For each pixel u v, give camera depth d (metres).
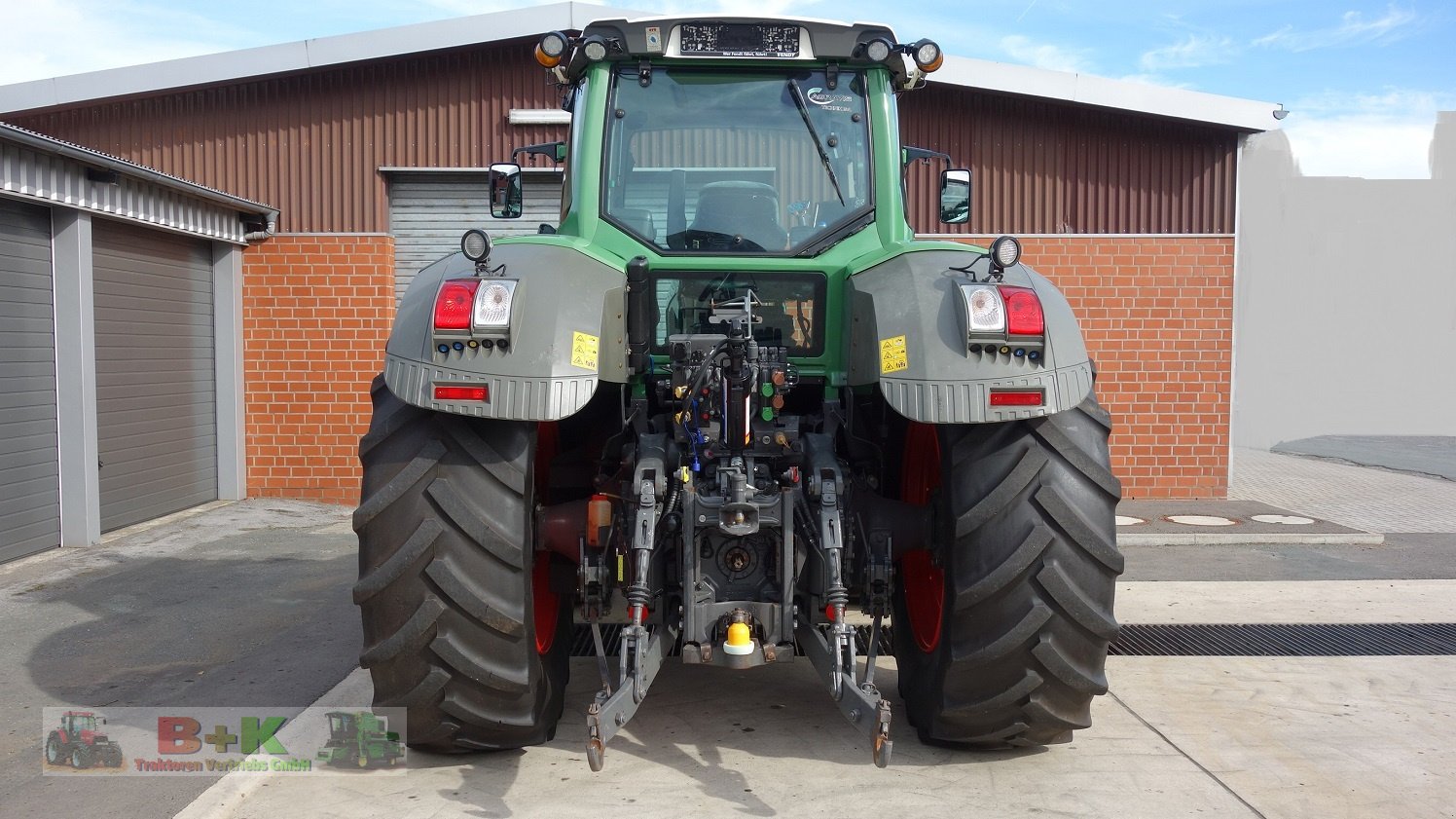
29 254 7.15
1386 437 17.97
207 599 6.07
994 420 2.95
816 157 3.91
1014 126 10.26
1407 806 3.20
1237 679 4.57
